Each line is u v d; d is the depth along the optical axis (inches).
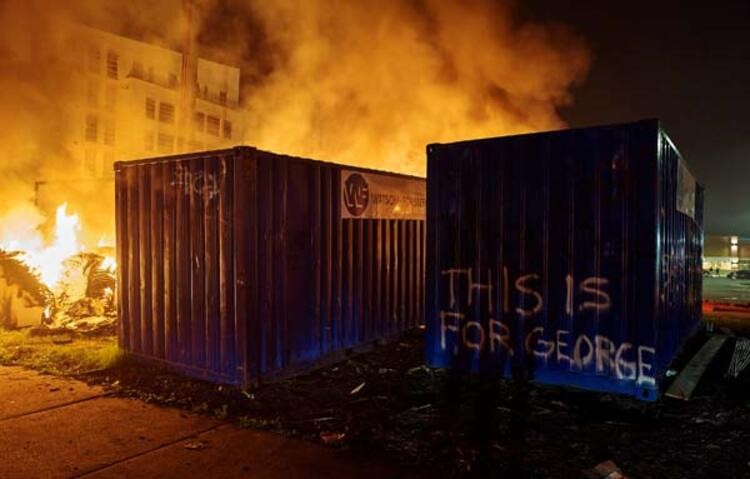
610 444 175.3
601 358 223.1
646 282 214.5
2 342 320.2
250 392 229.8
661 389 230.8
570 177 230.8
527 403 215.3
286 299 252.8
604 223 223.1
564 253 231.3
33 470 155.9
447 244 260.1
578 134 229.3
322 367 272.8
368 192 308.7
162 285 263.3
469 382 241.6
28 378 251.0
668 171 249.3
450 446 173.3
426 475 154.3
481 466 158.4
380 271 319.6
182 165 252.5
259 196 239.3
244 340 230.2
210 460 163.2
